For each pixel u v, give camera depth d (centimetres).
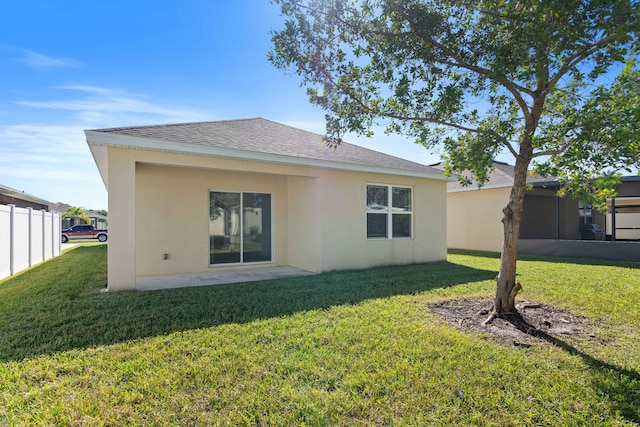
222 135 830
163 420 249
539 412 262
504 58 394
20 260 991
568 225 1725
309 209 932
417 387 294
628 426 246
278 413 258
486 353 363
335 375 313
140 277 825
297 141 991
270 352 361
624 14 310
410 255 1056
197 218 911
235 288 682
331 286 704
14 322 465
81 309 527
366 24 449
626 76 372
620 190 1266
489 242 1512
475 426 246
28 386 294
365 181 972
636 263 1066
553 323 463
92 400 273
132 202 664
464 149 514
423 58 470
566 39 331
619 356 359
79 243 2462
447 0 432
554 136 437
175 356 352
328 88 480
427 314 501
